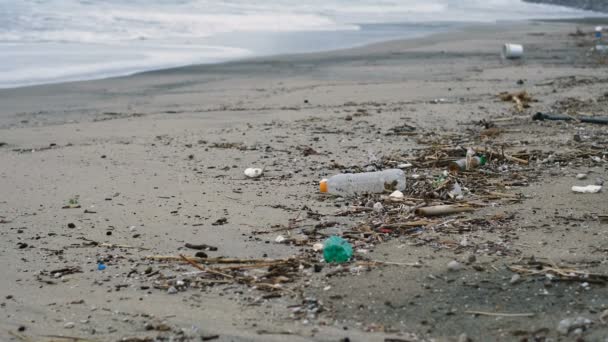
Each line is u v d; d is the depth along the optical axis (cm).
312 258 344
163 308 320
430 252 343
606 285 319
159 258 349
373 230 362
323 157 448
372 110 550
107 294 328
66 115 558
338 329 307
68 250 357
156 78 699
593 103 559
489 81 671
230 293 326
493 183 404
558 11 1845
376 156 446
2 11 1062
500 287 321
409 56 880
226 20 1222
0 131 516
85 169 439
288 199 395
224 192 405
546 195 389
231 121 528
